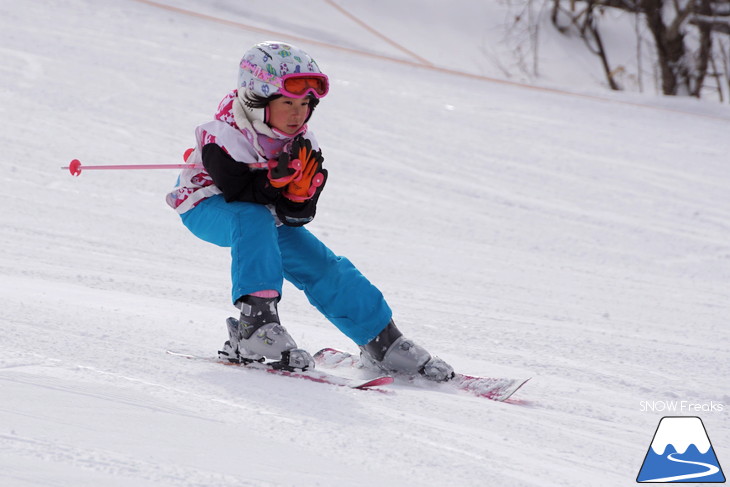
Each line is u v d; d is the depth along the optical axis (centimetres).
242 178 920
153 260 1888
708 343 1455
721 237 2705
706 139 4069
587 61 8088
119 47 4597
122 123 3378
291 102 922
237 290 911
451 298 1792
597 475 651
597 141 3875
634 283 2156
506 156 3525
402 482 574
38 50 4306
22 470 525
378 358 976
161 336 1059
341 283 976
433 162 3347
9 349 834
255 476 554
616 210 2945
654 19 7531
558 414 863
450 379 964
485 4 8306
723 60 7819
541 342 1333
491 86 5041
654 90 7838
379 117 3912
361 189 2939
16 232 2023
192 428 640
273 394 777
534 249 2467
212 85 4084
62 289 1382
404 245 2378
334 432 672
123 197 2527
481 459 648
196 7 6175
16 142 2977
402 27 7650
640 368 1184
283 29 6194
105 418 641
